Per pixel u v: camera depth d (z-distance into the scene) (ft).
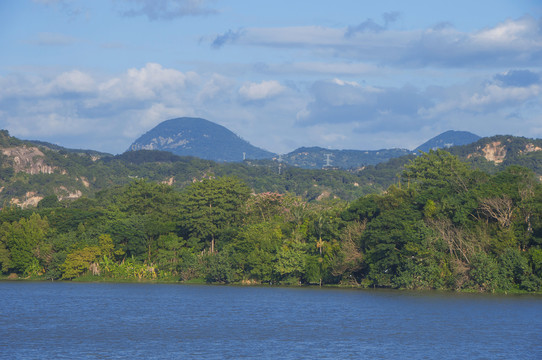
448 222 534.37
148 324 365.81
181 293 543.39
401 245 538.47
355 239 564.30
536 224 502.38
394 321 372.79
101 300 489.26
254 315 402.72
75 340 311.88
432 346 296.71
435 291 523.29
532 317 381.60
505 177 558.15
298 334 330.75
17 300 486.79
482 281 500.33
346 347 294.87
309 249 605.73
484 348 291.38
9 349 287.89
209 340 313.32
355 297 497.05
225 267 627.05
